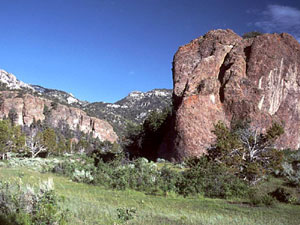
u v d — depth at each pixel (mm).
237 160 19953
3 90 162750
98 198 13219
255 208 12727
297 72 34219
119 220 8086
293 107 33281
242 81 31359
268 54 32656
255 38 33812
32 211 7020
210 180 17125
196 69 33906
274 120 30719
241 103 30312
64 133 136625
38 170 26859
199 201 14312
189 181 17391
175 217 9312
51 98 198500
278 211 12055
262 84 31672
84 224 7254
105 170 22266
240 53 33906
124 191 17000
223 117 30484
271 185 18234
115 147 96562
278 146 31094
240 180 17766
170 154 30531
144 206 11602
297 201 14562
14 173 21406
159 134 39625
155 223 8180
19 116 129625
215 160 21266
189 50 37750
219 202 14195
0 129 43656
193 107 30344
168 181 18438
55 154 66062
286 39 35094
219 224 8633
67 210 7637
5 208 7000
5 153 45594
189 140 28891
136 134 42750
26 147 53344
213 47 36094
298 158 24500
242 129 26203
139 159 26516
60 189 15266
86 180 20562
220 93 31859
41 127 115062
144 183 18203
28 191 7707
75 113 166250
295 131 32938
